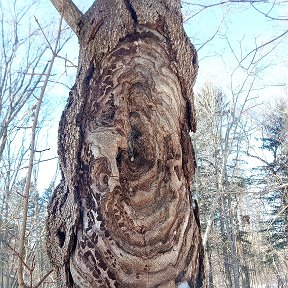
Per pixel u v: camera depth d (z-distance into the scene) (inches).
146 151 73.7
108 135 73.3
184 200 75.7
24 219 82.4
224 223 668.1
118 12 80.0
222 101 522.3
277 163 417.4
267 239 599.5
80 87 78.6
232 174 511.8
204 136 512.1
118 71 77.1
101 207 70.6
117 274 68.9
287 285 796.6
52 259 78.2
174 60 81.2
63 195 78.4
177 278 71.2
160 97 76.9
